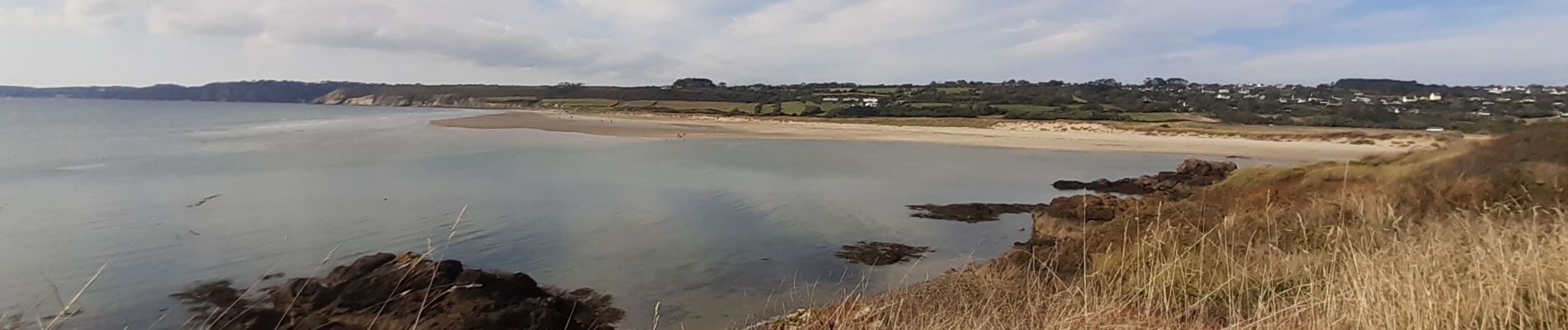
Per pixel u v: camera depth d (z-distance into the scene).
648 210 19.89
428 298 10.07
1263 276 5.77
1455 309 4.09
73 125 62.97
